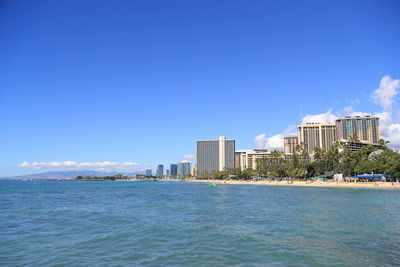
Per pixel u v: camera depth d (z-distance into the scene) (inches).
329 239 1042.7
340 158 7362.2
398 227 1270.9
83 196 3607.3
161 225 1350.9
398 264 765.9
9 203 2583.7
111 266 755.4
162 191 4975.4
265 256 838.5
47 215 1738.4
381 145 7613.2
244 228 1264.8
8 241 1039.6
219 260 801.6
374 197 2952.8
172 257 832.3
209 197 3282.5
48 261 801.6
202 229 1245.7
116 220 1517.0
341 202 2432.3
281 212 1802.4
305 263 773.3
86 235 1135.0
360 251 883.4
